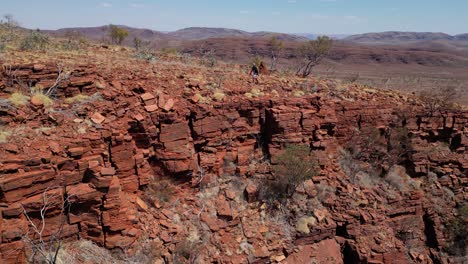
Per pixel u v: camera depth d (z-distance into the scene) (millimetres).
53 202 9445
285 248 13016
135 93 13461
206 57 28188
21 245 8664
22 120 10586
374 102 19375
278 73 26234
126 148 11703
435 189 18031
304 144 15641
